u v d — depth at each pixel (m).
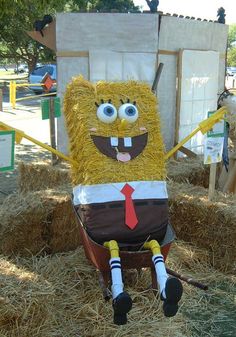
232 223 4.20
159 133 3.71
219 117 4.18
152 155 3.63
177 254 4.38
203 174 5.79
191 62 6.88
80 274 3.99
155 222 3.44
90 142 3.54
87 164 3.51
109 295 3.33
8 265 3.32
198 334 3.39
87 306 3.54
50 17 6.47
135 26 6.33
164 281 3.11
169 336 3.30
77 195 3.58
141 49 6.39
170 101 6.76
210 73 7.32
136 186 3.49
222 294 3.95
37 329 3.02
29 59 30.78
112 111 3.58
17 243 4.15
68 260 4.17
